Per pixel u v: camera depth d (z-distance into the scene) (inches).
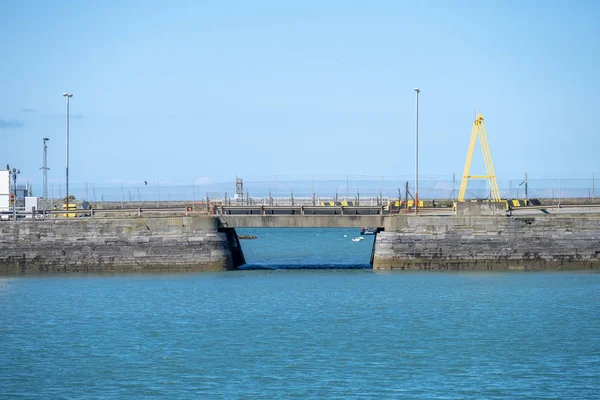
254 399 1985.7
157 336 2623.0
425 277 3750.0
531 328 2694.4
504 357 2336.4
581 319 2824.8
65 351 2442.2
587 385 2073.1
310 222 3939.5
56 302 3218.5
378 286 3535.9
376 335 2613.2
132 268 3924.7
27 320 2886.3
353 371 2204.7
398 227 3927.2
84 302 3213.6
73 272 3929.6
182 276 3853.3
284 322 2817.4
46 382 2135.8
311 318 2883.9
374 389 2049.7
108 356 2380.7
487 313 2938.0
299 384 2095.2
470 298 3223.4
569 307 3029.0
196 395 2018.9
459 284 3545.8
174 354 2395.4
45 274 3922.2
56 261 3932.1
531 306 3053.6
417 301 3176.7
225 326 2763.3
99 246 3927.2
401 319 2851.9
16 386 2105.1
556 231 3890.3
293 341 2539.4
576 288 3410.4
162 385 2098.9
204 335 2632.9
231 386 2085.4
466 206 3907.5
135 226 3937.0
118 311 3031.5
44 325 2802.7
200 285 3609.7
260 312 2994.6
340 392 2028.8
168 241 3932.1
